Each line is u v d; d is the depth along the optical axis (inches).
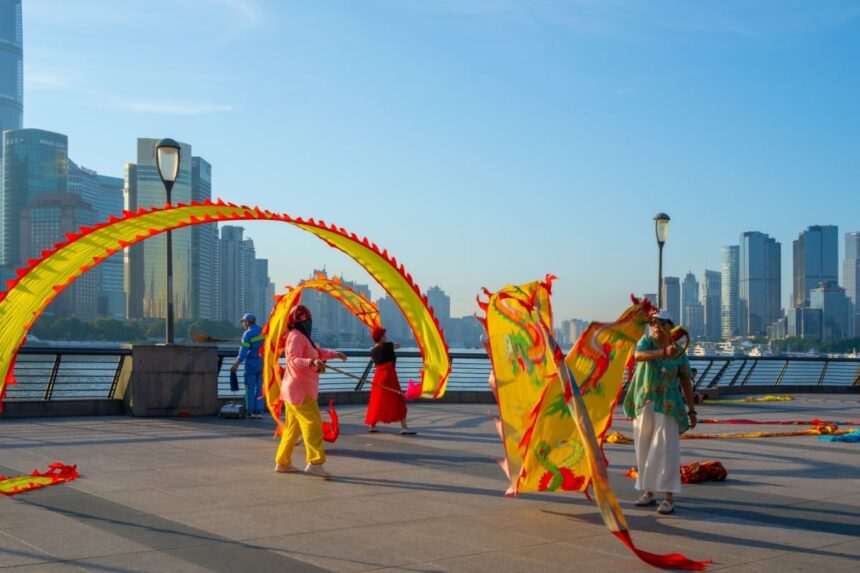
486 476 391.9
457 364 916.6
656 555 241.8
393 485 366.3
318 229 490.0
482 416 716.0
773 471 418.9
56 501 317.7
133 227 384.8
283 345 470.6
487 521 296.5
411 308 598.2
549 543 266.7
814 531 286.2
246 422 613.0
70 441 491.2
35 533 267.4
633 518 305.0
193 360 652.1
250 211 431.2
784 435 580.7
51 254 366.0
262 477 380.8
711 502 335.3
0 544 253.3
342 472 401.1
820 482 386.3
